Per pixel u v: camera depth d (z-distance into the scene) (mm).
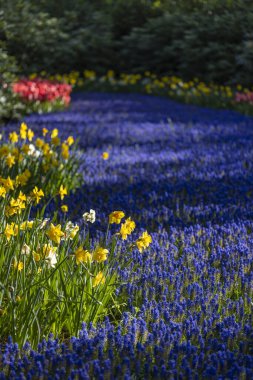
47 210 6398
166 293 4348
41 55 25750
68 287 4051
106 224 5922
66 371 3119
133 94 22953
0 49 13758
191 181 8195
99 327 3764
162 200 7199
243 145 11234
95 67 27359
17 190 6777
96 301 3807
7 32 22031
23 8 25906
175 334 3580
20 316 3664
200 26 25203
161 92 22984
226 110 18094
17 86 15594
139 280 4520
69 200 6934
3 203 4648
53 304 3775
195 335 3631
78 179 8047
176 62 26516
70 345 3451
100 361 3221
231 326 3736
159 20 26766
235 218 6445
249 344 3525
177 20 26469
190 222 6371
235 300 4340
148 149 10727
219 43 24812
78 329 3771
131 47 27469
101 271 4164
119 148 10688
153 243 5305
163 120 14859
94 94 22531
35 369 3104
